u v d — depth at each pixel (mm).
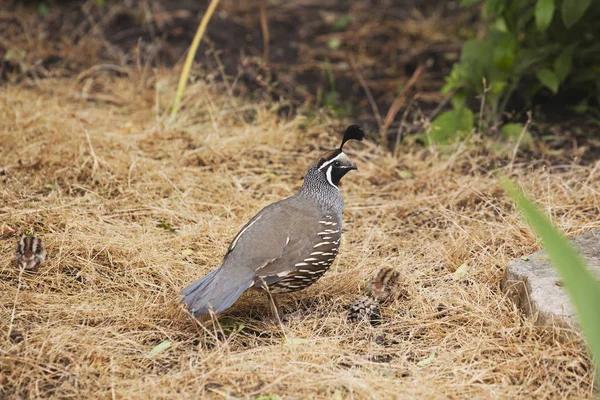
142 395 7172
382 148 12914
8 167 11242
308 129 13312
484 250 9672
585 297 5348
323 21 17031
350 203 11320
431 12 17406
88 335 8008
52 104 13242
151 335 8250
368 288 8953
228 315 8789
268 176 11914
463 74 12875
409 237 10461
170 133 12555
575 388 7379
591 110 13891
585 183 10867
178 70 14695
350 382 7250
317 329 8547
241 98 14383
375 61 15867
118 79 14508
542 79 12781
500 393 7289
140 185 11195
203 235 10109
